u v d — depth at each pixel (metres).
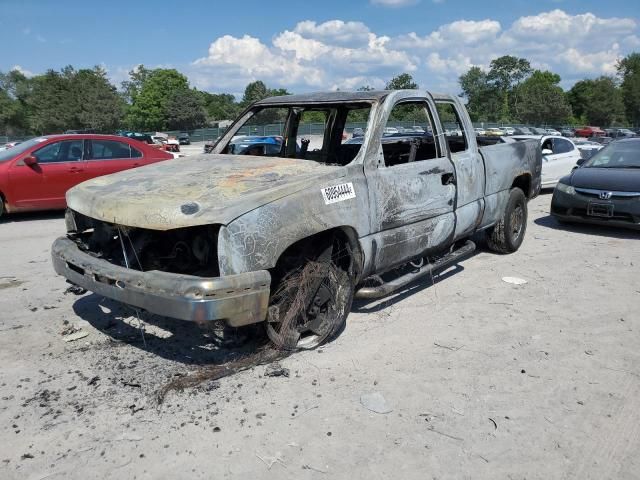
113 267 3.66
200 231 3.66
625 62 99.00
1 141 53.78
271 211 3.58
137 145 10.87
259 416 3.34
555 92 78.75
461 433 3.20
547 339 4.50
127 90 102.12
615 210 8.27
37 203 9.80
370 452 3.02
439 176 5.17
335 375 3.85
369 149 4.45
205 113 93.12
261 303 3.47
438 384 3.75
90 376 3.83
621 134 60.53
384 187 4.49
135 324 4.73
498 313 5.08
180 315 3.28
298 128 5.58
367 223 4.33
